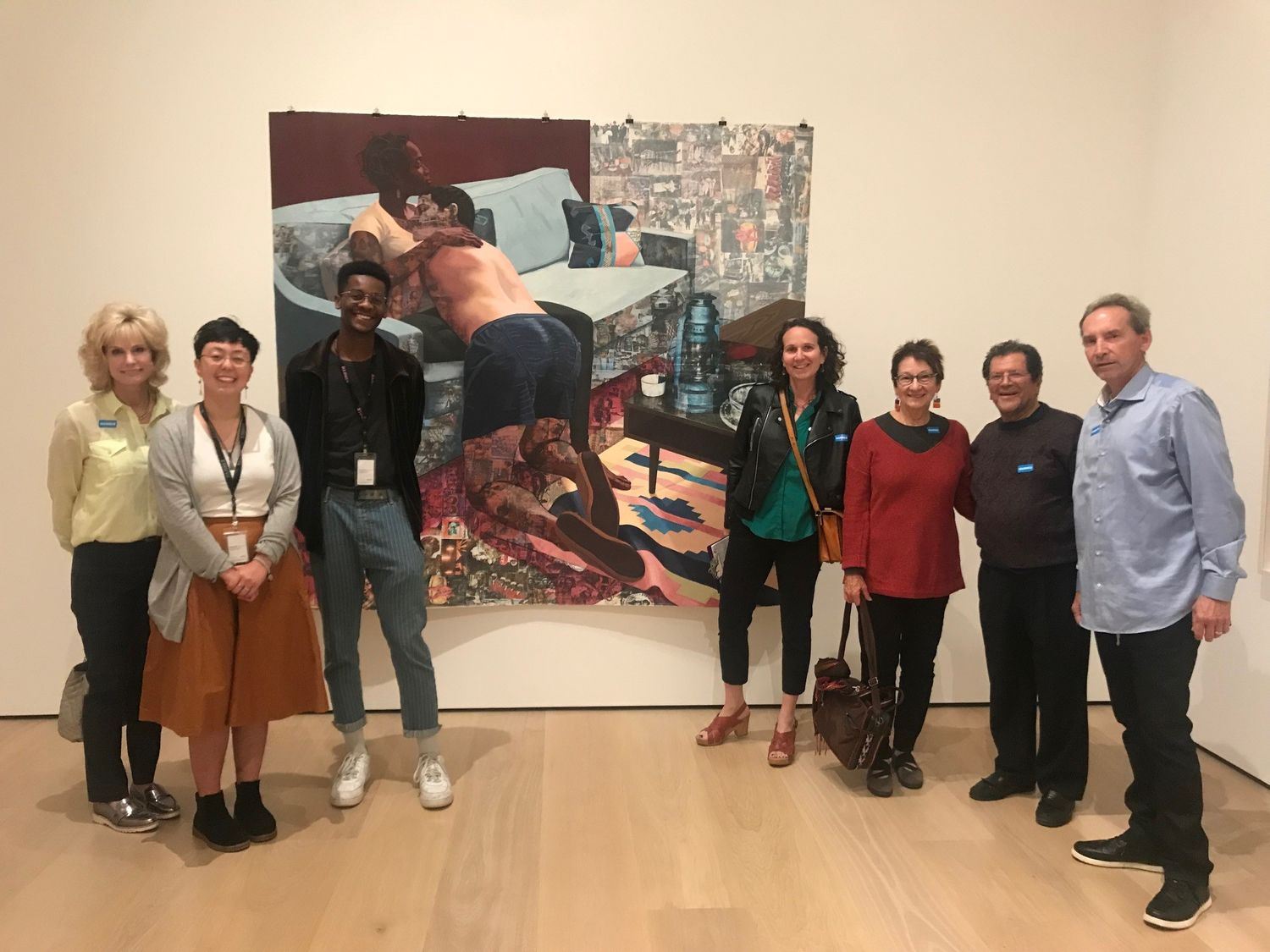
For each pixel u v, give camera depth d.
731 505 2.98
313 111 3.13
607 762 2.95
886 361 3.37
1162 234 3.31
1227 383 2.98
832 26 3.24
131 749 2.53
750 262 3.29
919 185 3.32
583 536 3.31
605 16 3.19
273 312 3.19
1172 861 2.13
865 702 2.67
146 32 3.07
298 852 2.36
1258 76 2.85
